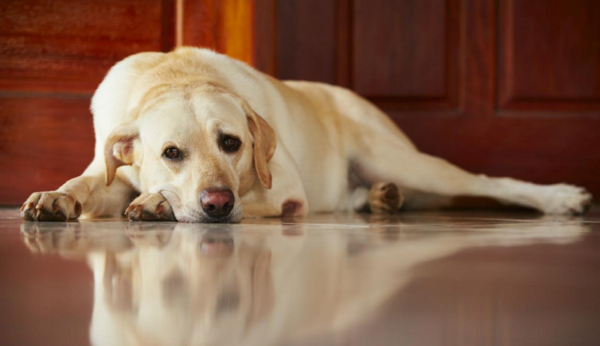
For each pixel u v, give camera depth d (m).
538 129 4.01
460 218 2.43
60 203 1.99
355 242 1.34
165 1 3.64
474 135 3.99
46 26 3.50
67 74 3.53
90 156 3.55
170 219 2.07
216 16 3.62
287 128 2.73
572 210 2.90
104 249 1.20
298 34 3.85
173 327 0.56
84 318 0.61
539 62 4.00
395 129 3.28
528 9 3.98
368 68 3.93
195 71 2.49
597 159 4.03
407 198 3.22
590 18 4.00
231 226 1.82
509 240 1.42
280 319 0.60
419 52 3.95
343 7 3.89
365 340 0.51
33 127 3.49
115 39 3.59
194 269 0.94
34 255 1.11
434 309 0.65
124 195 2.36
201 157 2.08
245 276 0.87
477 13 3.96
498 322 0.59
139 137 2.21
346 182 3.11
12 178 3.49
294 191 2.47
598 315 0.63
